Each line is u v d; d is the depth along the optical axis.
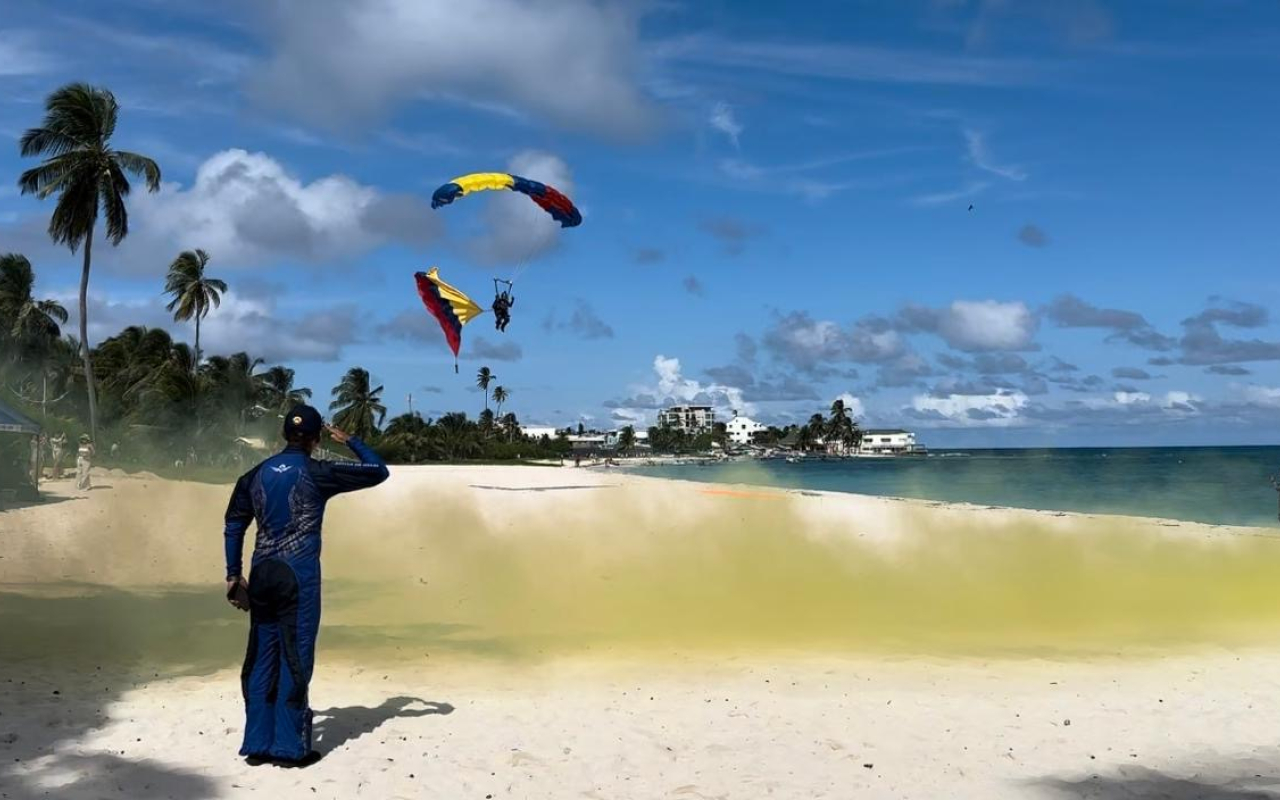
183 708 7.34
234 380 79.69
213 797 5.43
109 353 82.19
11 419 28.05
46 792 5.38
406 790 5.63
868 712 7.64
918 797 5.66
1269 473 89.06
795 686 8.58
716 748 6.59
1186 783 5.94
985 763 6.33
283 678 6.09
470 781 5.82
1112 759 6.44
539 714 7.48
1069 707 7.84
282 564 6.12
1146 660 9.77
